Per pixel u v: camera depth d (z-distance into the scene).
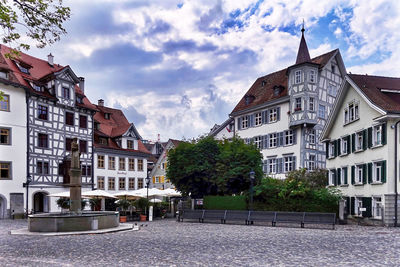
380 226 22.25
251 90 48.22
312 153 38.34
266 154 42.50
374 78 27.88
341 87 28.78
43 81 38.34
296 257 10.01
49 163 37.06
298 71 39.03
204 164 28.56
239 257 9.96
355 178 26.91
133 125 49.59
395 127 22.75
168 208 35.44
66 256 10.10
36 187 35.38
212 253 10.66
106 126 49.19
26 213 33.44
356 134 27.06
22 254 10.46
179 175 29.58
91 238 14.49
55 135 37.97
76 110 40.88
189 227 20.58
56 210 37.38
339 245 12.56
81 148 41.44
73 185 18.91
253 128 44.75
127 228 18.19
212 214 24.20
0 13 9.37
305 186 24.98
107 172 45.06
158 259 9.62
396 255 10.42
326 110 39.81
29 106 35.22
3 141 33.09
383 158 23.14
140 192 30.94
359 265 8.88
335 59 41.47
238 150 28.55
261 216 21.97
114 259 9.62
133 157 49.12
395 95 25.69
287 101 40.00
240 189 28.86
